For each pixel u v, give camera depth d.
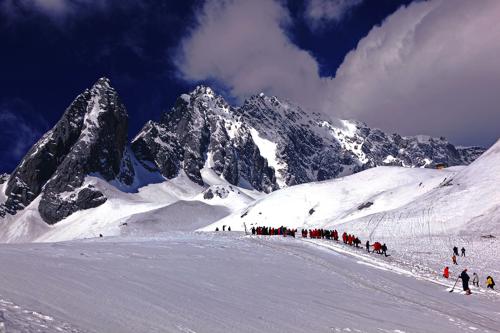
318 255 38.88
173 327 12.36
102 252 28.44
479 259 53.53
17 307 10.90
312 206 156.88
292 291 22.00
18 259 20.67
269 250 39.47
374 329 15.77
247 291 20.38
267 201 171.62
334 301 20.66
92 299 14.03
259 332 13.35
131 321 12.20
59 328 9.88
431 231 86.06
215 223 174.62
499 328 19.33
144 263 25.17
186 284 20.00
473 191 99.31
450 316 20.61
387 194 134.75
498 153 112.62
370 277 30.48
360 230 93.25
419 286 30.17
